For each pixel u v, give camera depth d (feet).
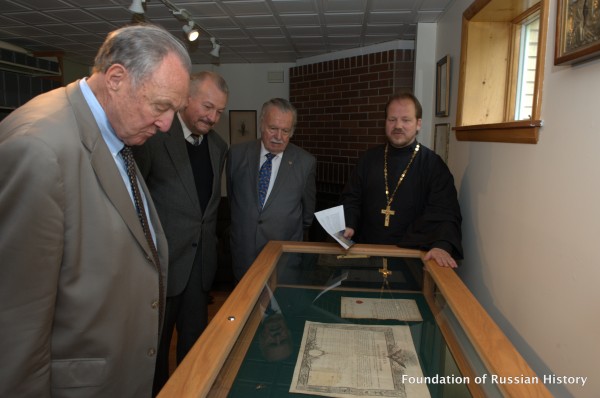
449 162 8.46
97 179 2.92
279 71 17.57
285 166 6.56
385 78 13.03
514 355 2.60
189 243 5.48
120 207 3.04
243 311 3.23
